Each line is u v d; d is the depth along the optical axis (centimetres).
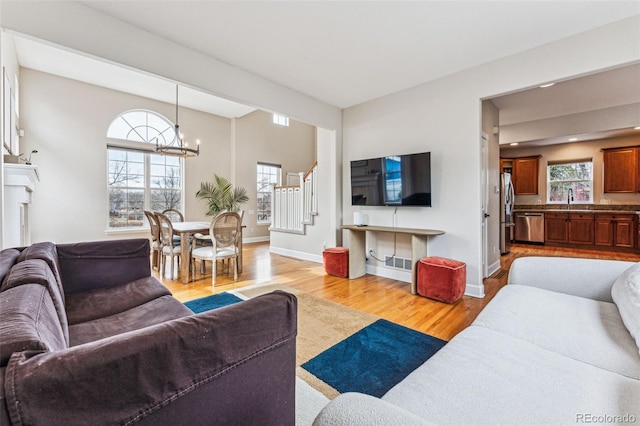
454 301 307
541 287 193
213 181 717
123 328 151
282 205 596
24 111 473
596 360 114
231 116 736
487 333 133
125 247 224
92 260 210
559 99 435
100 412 61
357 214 413
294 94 389
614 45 245
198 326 77
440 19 241
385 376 179
